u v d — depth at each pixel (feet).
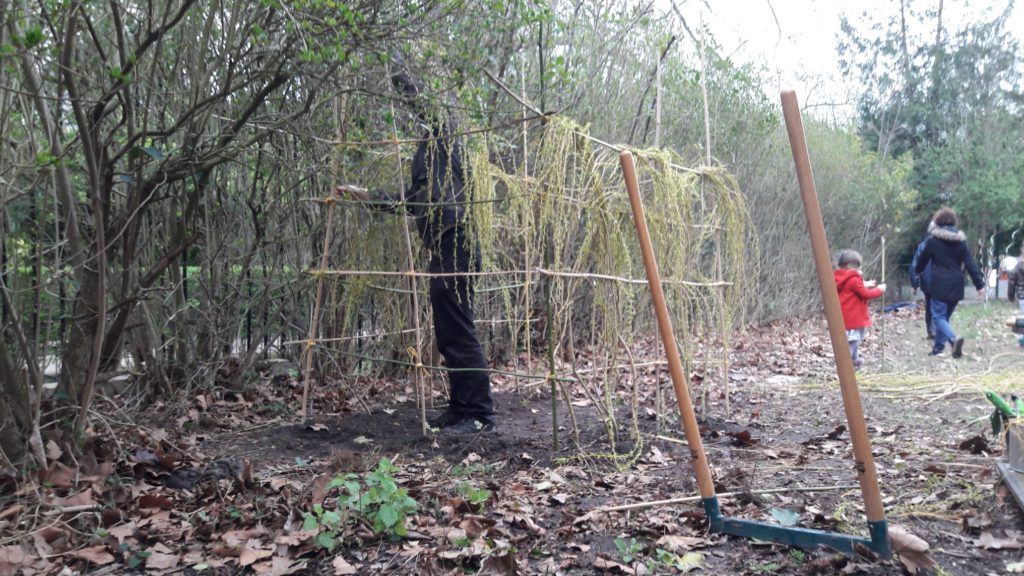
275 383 20.61
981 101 87.30
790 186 49.34
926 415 18.24
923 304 63.98
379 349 21.57
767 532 9.68
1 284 11.33
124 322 14.28
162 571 9.40
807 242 52.06
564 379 14.62
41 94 11.36
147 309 17.48
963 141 81.97
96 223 11.64
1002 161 79.46
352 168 18.13
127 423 14.83
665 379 19.02
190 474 12.78
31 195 14.01
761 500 11.52
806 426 17.19
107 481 12.09
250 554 9.58
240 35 15.62
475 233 15.24
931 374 24.84
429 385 19.35
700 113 34.76
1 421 11.53
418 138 15.72
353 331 20.81
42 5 10.10
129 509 11.14
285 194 18.81
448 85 14.24
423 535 10.18
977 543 9.69
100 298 11.96
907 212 70.54
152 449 13.78
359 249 17.90
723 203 17.21
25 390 11.72
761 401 20.52
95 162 11.70
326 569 9.39
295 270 20.21
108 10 14.82
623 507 10.96
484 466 13.15
